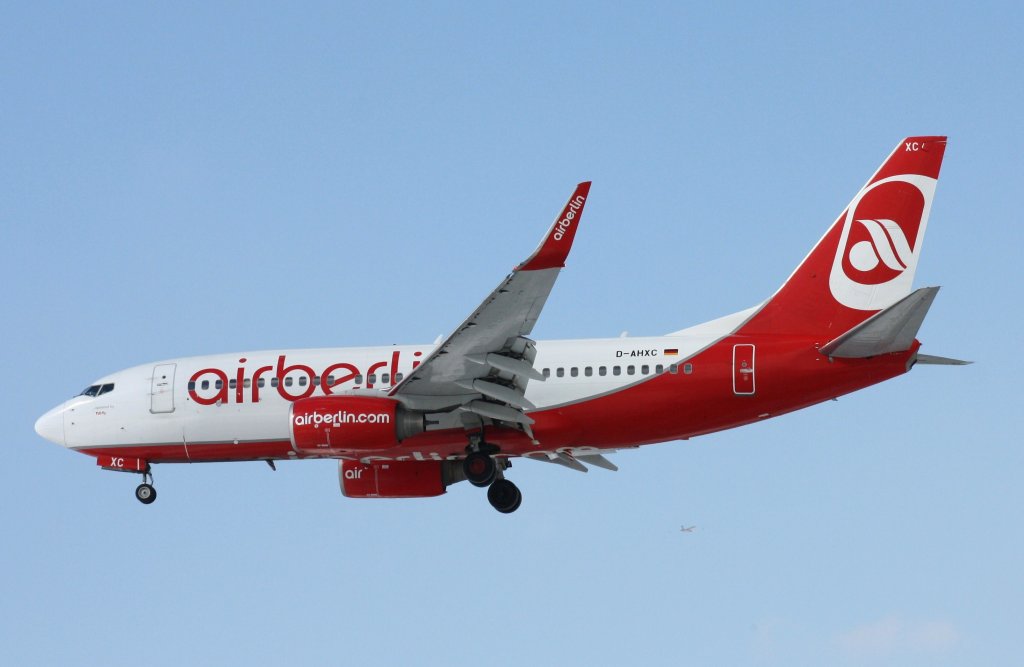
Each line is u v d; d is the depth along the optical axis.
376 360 114.94
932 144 109.94
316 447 109.25
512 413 108.12
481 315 98.19
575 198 92.62
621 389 108.81
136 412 118.00
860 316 108.25
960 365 106.88
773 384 106.75
